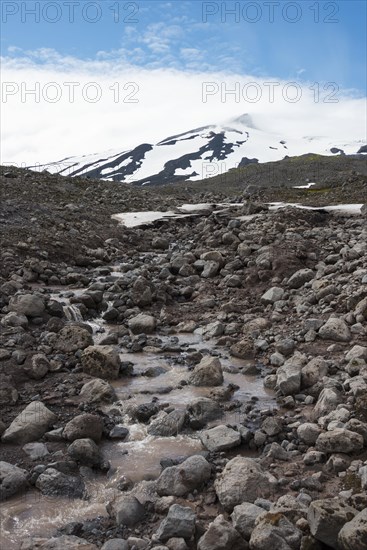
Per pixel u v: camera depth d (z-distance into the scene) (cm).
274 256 1823
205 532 595
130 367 1126
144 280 1625
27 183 3453
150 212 3195
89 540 616
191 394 1019
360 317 1292
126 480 729
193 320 1491
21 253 1958
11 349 1140
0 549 605
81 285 1777
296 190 5431
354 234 2205
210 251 2020
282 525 577
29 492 710
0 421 857
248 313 1517
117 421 910
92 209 3061
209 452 798
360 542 516
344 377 1006
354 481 685
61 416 905
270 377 1059
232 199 4391
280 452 776
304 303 1480
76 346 1173
